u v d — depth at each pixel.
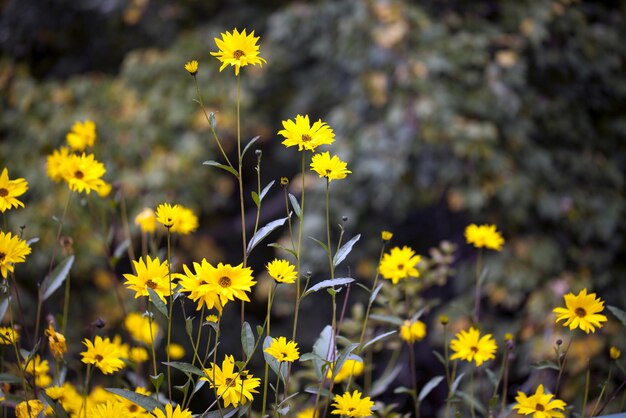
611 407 3.42
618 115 5.11
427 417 4.70
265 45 5.34
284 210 5.90
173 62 5.28
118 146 5.00
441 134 4.47
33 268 4.37
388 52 4.67
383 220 5.12
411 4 4.86
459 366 4.20
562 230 4.76
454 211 5.09
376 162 4.59
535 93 4.89
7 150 5.08
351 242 1.41
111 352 1.46
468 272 4.55
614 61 4.92
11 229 4.43
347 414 1.41
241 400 1.35
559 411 1.59
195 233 5.69
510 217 4.67
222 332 5.48
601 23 5.20
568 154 4.88
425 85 4.54
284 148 5.49
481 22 4.89
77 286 4.51
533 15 4.73
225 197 5.16
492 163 4.56
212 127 1.40
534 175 4.71
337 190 4.83
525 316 4.34
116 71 6.10
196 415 1.38
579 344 3.71
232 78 5.29
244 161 5.88
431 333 4.62
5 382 1.57
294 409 1.96
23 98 5.21
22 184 1.49
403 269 1.79
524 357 4.00
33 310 4.38
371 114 4.86
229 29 5.64
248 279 1.30
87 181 1.70
